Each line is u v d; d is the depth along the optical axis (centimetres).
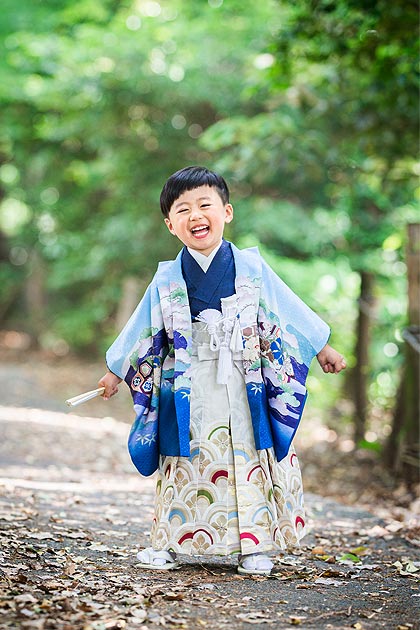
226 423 462
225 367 460
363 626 367
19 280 2748
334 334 1316
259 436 460
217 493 458
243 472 459
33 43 1548
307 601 407
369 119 1040
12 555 466
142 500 712
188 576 449
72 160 2006
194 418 462
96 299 2259
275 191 1515
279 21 1318
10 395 1642
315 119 1163
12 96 1861
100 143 1586
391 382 1273
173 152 1553
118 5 1716
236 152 1140
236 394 463
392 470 944
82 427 1286
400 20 863
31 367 2231
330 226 1426
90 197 2142
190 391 462
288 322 476
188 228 463
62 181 2128
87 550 498
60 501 666
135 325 474
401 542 588
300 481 477
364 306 1202
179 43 1429
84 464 977
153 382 471
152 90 1458
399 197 1223
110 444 1140
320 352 479
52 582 411
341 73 1024
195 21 1436
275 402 468
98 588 408
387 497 857
